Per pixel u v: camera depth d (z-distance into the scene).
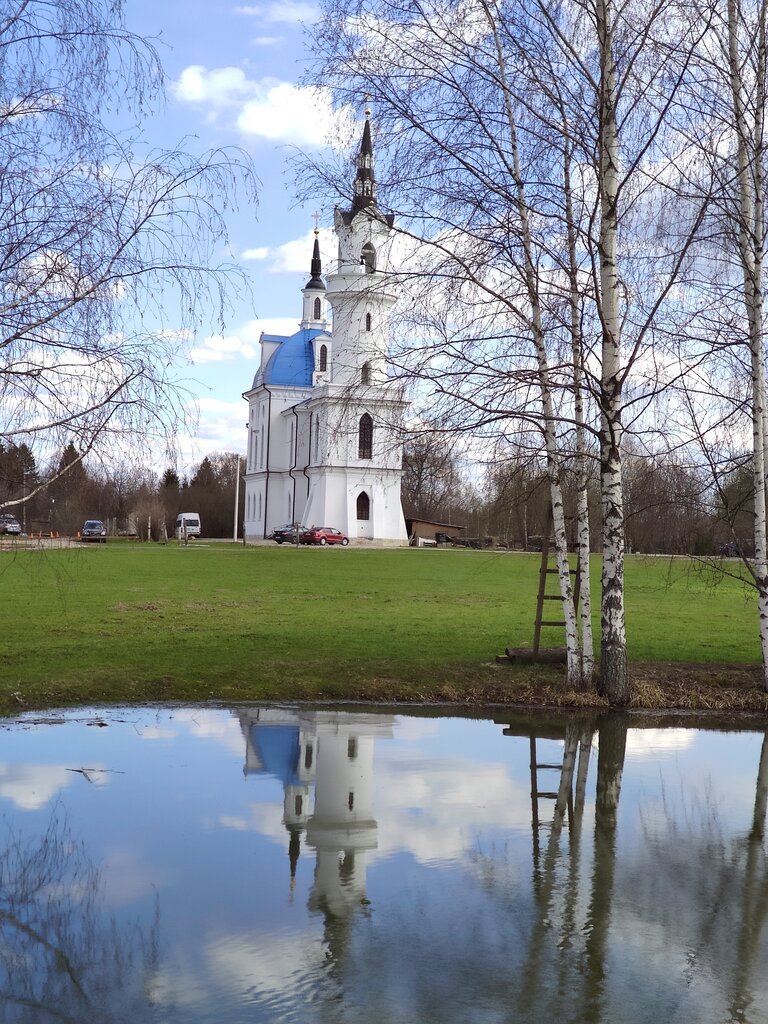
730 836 7.76
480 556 52.75
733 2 12.15
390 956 5.50
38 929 5.75
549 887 6.58
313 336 92.44
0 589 26.47
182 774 9.12
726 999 5.09
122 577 32.38
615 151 12.46
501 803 8.54
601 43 11.84
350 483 74.12
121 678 13.46
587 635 13.64
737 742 11.23
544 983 5.22
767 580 13.70
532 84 11.98
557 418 12.24
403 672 14.48
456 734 11.28
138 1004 4.90
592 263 11.96
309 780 9.04
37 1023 4.72
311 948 5.57
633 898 6.43
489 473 12.77
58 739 10.43
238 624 19.59
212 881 6.50
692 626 21.38
